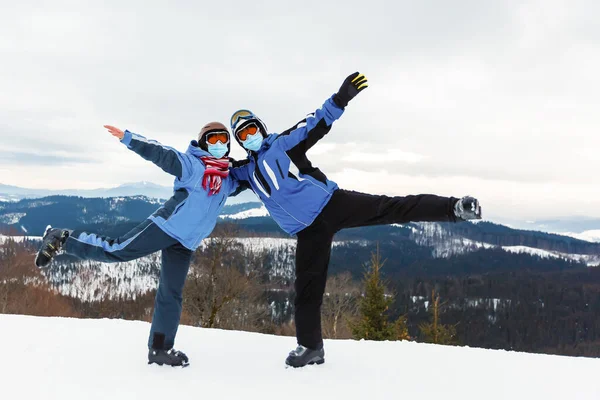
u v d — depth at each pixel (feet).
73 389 8.38
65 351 10.80
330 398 8.42
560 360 11.23
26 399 7.84
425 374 9.98
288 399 8.30
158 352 10.00
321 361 10.66
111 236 9.80
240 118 10.75
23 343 11.30
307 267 10.60
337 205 10.52
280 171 10.40
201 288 56.59
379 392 8.82
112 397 8.09
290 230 10.81
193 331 13.84
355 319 58.90
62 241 9.59
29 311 67.62
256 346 12.19
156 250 9.94
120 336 12.50
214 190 10.04
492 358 11.35
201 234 10.22
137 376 9.26
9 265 71.77
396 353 11.73
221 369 10.03
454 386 9.26
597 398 8.77
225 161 10.32
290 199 10.43
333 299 63.41
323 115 10.21
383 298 49.80
